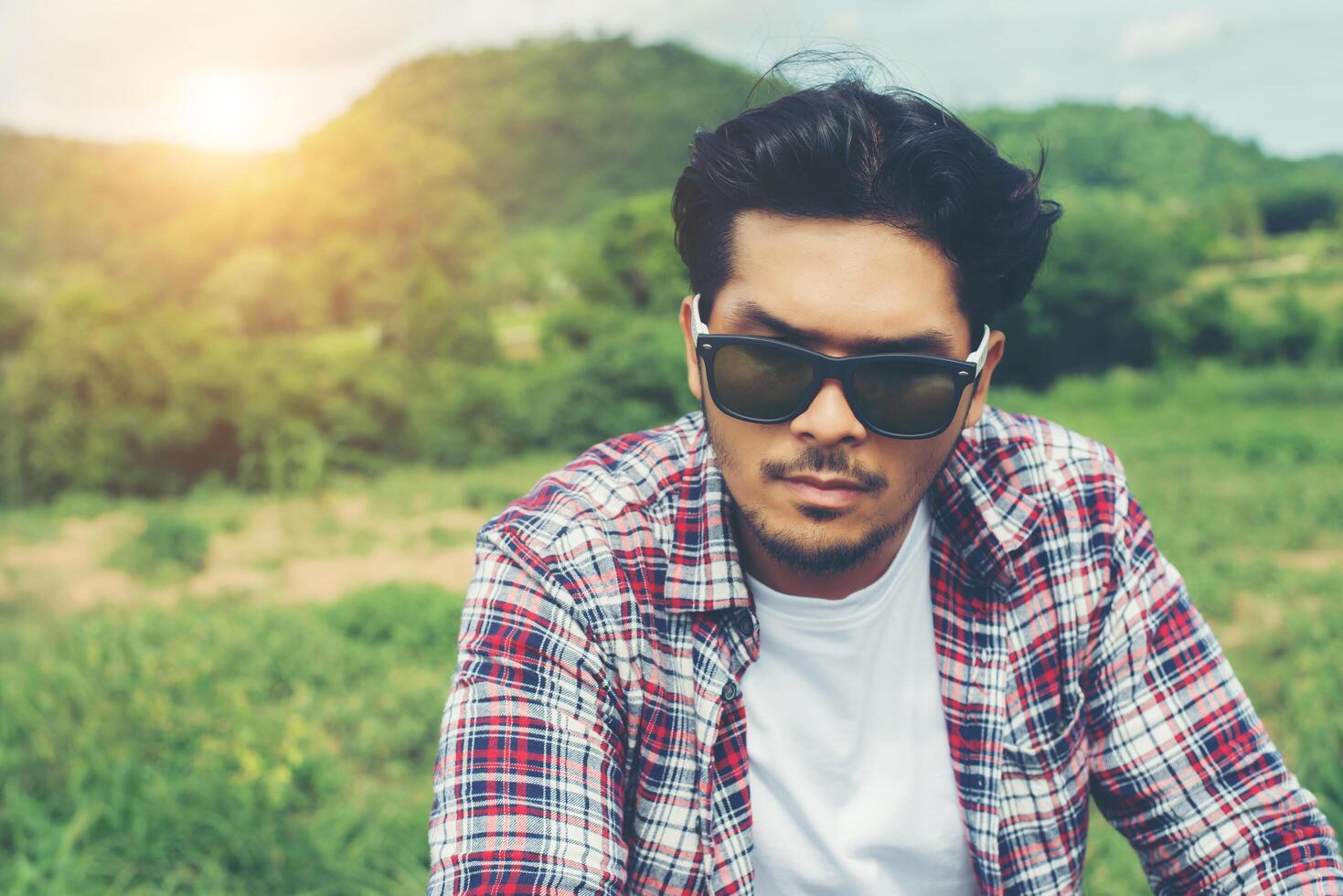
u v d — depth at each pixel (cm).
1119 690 96
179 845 314
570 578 87
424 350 2808
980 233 81
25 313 2572
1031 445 99
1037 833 94
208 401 1658
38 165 7038
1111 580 97
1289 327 2792
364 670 620
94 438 1619
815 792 93
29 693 457
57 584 933
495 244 4666
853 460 81
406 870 317
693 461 95
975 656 95
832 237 79
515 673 84
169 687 506
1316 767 283
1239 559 823
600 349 2198
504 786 80
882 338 79
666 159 9850
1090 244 2745
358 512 1423
